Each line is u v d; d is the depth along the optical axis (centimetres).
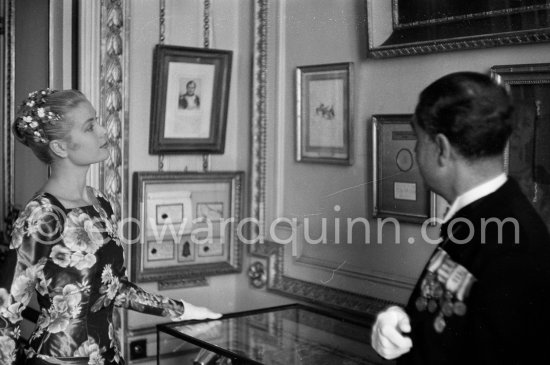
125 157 406
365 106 358
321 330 345
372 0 342
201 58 425
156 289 429
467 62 306
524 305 177
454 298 186
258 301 433
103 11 394
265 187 425
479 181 191
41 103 269
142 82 416
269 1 414
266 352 313
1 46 514
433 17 316
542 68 272
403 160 336
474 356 181
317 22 384
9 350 256
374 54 343
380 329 196
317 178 389
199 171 436
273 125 418
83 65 393
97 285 275
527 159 279
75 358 267
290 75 403
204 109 432
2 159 521
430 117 194
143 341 420
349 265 370
